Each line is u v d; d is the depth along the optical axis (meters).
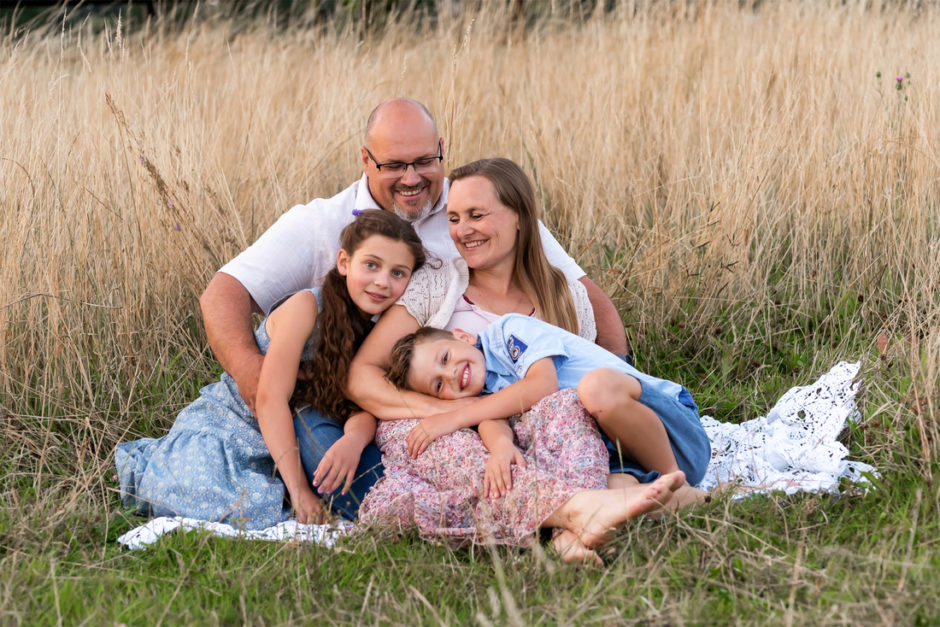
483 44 7.07
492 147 5.86
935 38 5.98
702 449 3.08
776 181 4.85
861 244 4.37
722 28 6.94
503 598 2.37
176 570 2.65
